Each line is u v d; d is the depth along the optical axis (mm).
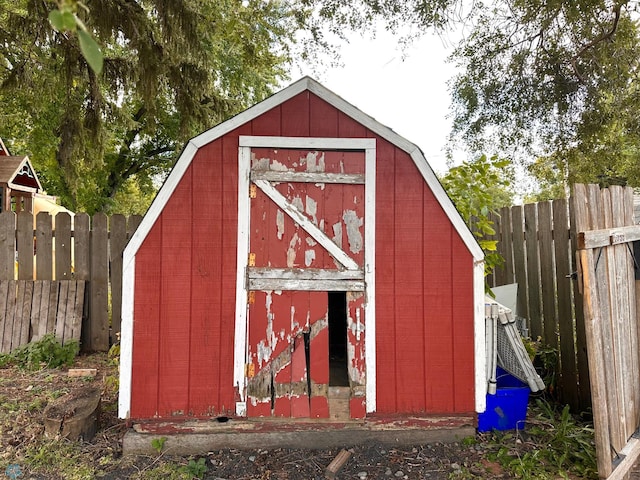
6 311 5574
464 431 3613
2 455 3301
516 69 6547
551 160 7492
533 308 4773
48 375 4984
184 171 3494
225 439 3506
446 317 3602
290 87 3490
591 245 2863
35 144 15273
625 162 7750
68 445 3441
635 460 3256
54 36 5766
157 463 3320
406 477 3184
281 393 3543
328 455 3463
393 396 3580
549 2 5246
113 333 5805
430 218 3598
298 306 3561
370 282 3562
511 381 4188
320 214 3566
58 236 5754
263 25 6492
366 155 3568
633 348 3455
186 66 6465
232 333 3521
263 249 3541
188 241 3502
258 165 3541
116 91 6664
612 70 6062
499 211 5328
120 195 24422
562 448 3465
